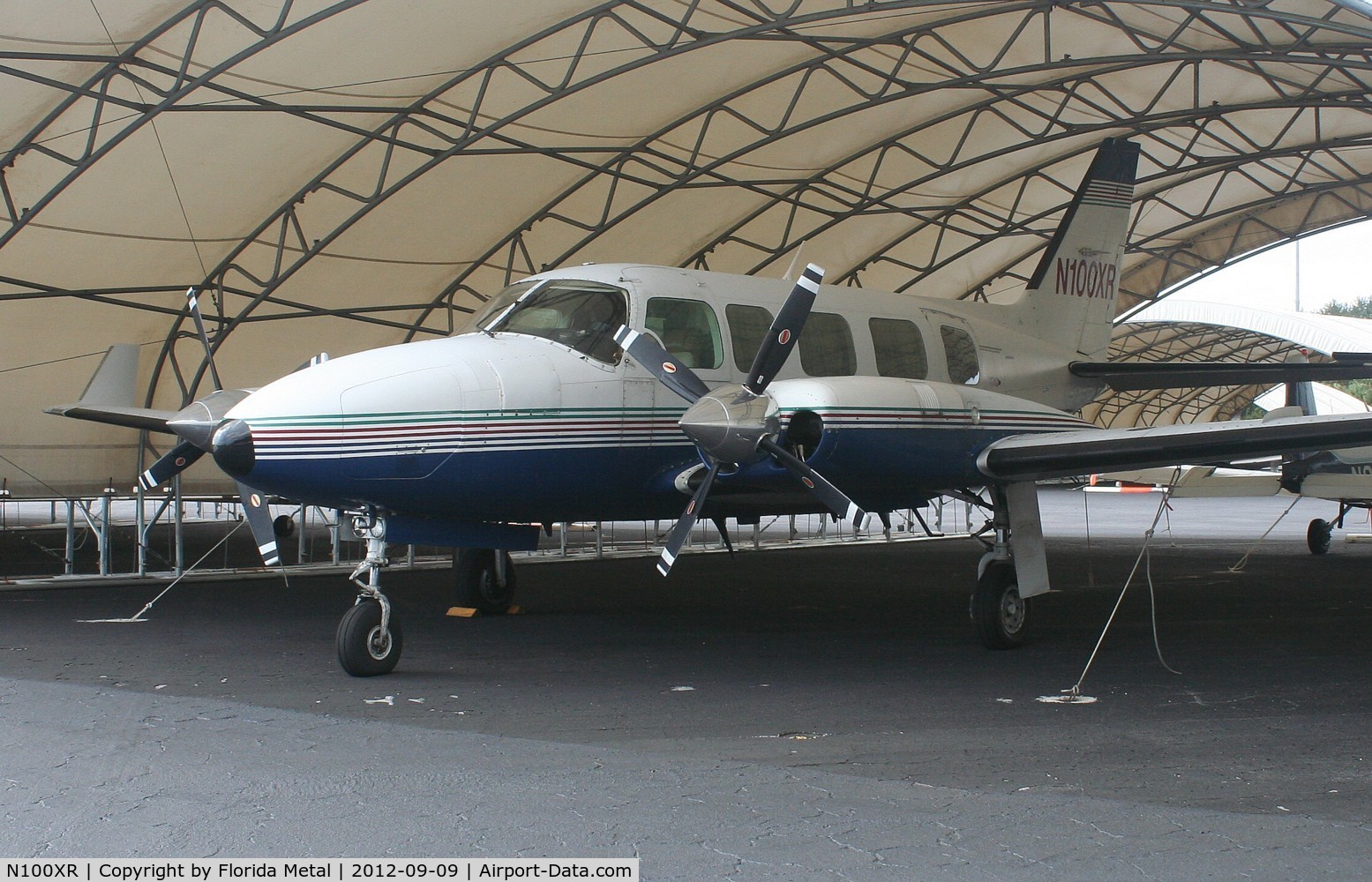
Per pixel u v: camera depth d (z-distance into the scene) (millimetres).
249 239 16375
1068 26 16781
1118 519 30828
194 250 16141
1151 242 27375
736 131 18312
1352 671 8125
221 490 19375
